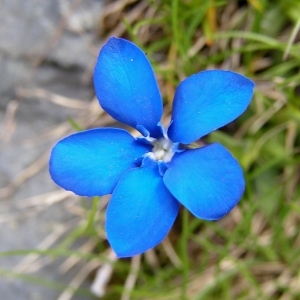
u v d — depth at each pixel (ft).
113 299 0.46
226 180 0.29
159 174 0.31
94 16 0.45
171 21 0.43
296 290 0.45
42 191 0.46
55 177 0.30
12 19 0.45
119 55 0.31
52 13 0.45
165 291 0.45
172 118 0.32
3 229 0.46
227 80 0.30
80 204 0.46
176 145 0.31
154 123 0.32
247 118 0.45
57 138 0.46
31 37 0.45
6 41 0.45
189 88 0.31
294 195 0.45
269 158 0.45
